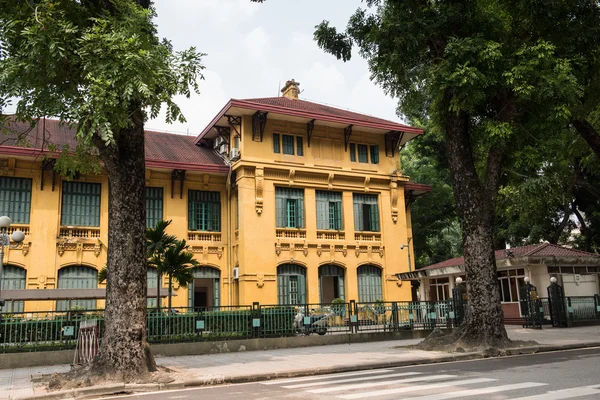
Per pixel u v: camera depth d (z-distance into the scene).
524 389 7.38
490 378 8.69
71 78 9.65
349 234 26.20
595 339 16.23
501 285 26.09
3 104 9.89
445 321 19.41
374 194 27.48
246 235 23.47
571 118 16.92
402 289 26.86
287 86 29.84
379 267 26.80
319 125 26.39
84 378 9.55
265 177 24.55
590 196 29.78
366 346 16.03
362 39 15.99
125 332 9.99
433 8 14.52
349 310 18.05
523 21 15.38
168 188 24.34
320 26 16.25
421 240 35.97
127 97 8.78
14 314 14.68
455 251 47.50
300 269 24.91
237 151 24.52
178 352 14.95
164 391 9.17
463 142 15.01
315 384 8.98
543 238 32.41
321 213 26.00
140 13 9.66
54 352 13.71
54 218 21.80
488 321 13.76
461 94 13.16
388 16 14.69
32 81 9.30
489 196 14.64
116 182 10.55
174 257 16.73
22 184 21.73
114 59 9.05
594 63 15.98
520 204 25.19
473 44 13.21
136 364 9.91
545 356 12.41
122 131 10.62
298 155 25.67
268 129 25.00
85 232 22.52
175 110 9.98
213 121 25.61
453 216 35.88
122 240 10.36
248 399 7.55
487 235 14.37
